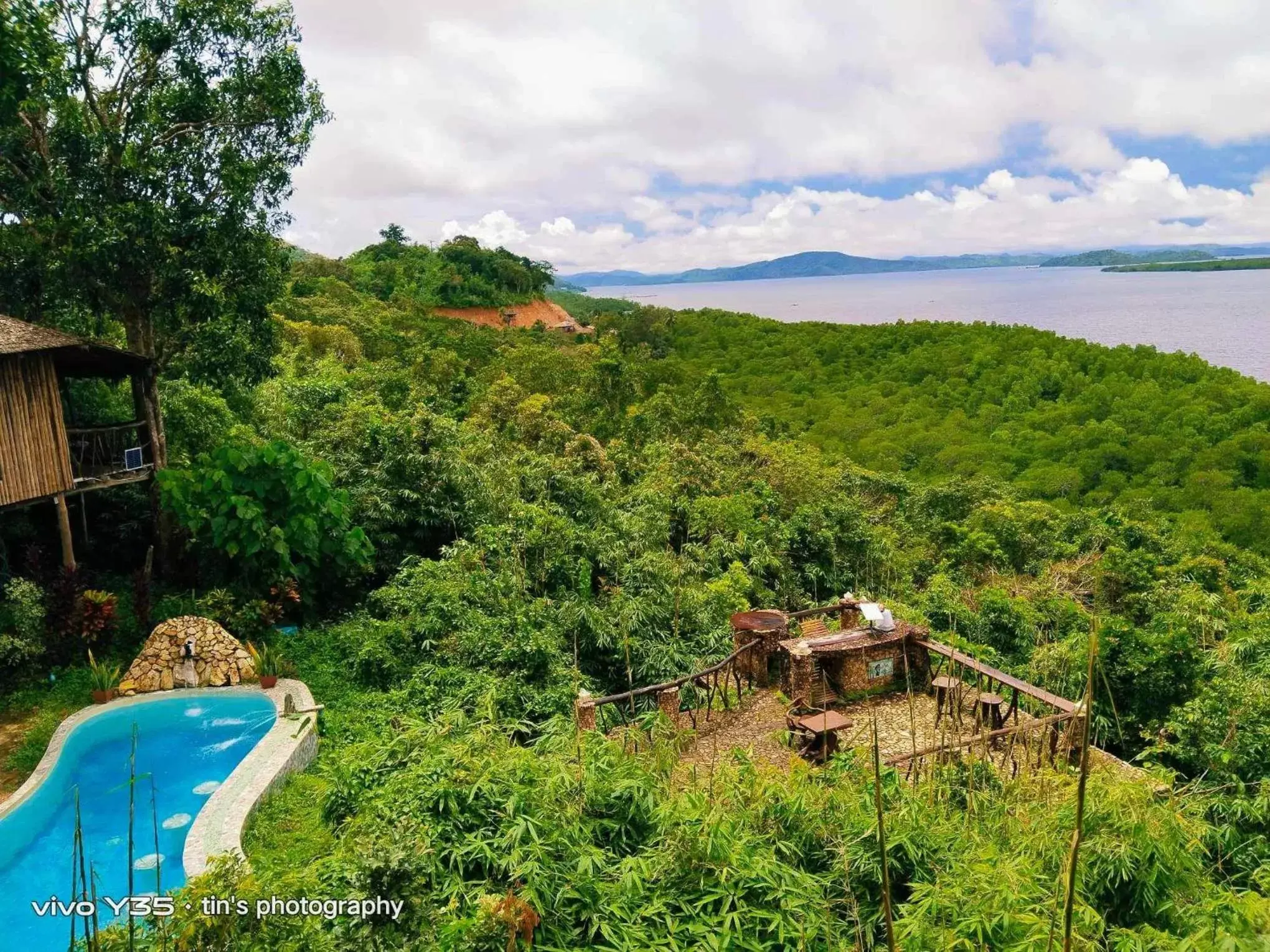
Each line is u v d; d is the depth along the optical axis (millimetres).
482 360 45781
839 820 6594
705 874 5734
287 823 8836
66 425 16109
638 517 18406
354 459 17312
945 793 7750
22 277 14711
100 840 8789
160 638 12516
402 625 12945
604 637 12602
